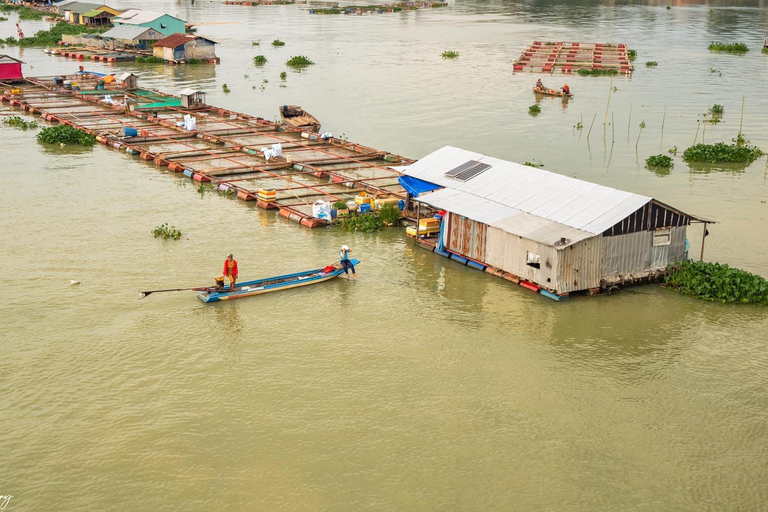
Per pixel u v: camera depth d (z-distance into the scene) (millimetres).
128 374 25859
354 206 41594
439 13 160375
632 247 32562
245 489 20578
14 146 55438
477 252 34938
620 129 62031
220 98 74438
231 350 27516
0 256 34969
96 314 29875
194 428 23078
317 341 28250
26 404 24078
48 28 131875
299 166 49875
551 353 27547
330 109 68938
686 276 32625
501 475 21250
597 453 22219
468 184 37844
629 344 28188
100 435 22688
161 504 20000
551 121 64625
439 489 20672
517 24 137625
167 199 43719
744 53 102812
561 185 35562
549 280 31516
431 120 64812
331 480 20969
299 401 24500
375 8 163750
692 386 25578
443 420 23641
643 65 93438
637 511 19969
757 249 36938
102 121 64188
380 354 27391
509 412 24078
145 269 33969
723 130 61625
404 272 34594
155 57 98125
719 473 21406
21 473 21047
